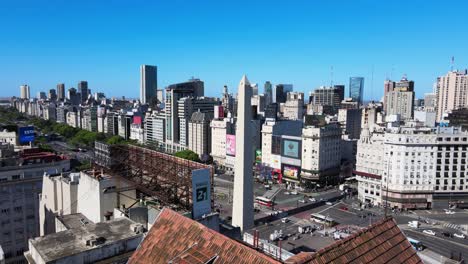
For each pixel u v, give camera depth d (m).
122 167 99.62
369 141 172.25
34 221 109.06
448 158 161.00
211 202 85.19
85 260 49.41
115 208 80.75
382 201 166.62
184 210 76.38
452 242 125.56
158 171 86.88
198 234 35.47
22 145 157.88
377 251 32.72
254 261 29.94
